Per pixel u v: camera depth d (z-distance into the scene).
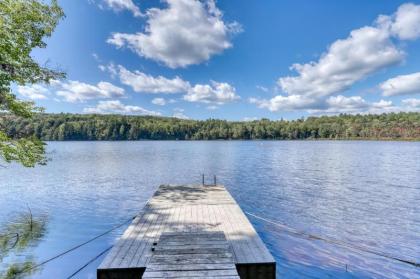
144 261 4.58
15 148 7.30
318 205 12.48
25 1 7.15
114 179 20.14
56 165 28.58
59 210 12.21
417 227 9.52
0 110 7.43
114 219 10.98
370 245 7.99
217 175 21.62
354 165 27.44
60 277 6.54
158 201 9.44
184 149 54.62
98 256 7.66
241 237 5.73
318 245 8.01
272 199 13.67
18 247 8.24
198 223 6.79
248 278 4.51
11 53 6.75
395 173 21.92
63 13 7.91
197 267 4.19
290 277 6.23
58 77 8.25
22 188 17.02
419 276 6.28
